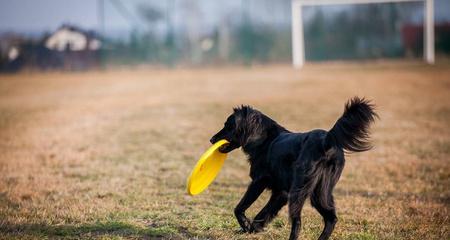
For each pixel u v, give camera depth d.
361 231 7.08
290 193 6.06
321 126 16.23
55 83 34.22
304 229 7.18
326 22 41.94
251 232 6.84
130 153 12.93
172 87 29.55
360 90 25.39
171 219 7.59
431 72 31.75
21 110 21.81
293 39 40.25
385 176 10.41
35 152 12.88
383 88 25.83
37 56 43.53
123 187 9.53
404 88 25.62
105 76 38.12
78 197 8.84
